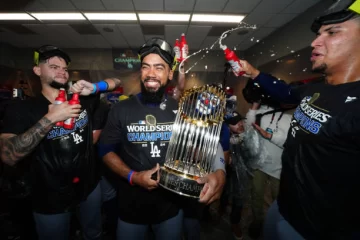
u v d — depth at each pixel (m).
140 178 1.09
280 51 5.86
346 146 0.79
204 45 7.68
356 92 0.82
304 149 0.95
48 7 5.02
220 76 8.45
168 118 1.27
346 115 0.79
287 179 1.06
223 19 5.50
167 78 1.29
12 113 1.36
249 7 4.85
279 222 1.11
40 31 6.60
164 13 5.25
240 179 2.20
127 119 1.26
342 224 0.84
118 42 7.70
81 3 4.80
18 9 5.11
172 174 0.93
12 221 2.01
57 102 1.27
